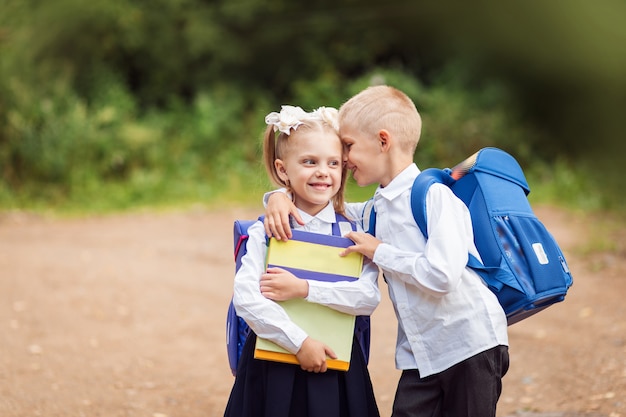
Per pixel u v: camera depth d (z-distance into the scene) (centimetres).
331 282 269
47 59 1634
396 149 277
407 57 1955
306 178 274
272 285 265
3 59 1371
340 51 1938
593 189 1271
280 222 270
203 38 1845
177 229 1030
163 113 1695
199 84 1883
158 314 643
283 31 1920
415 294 267
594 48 1816
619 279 701
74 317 624
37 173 1297
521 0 1830
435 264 253
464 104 1617
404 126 277
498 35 1850
